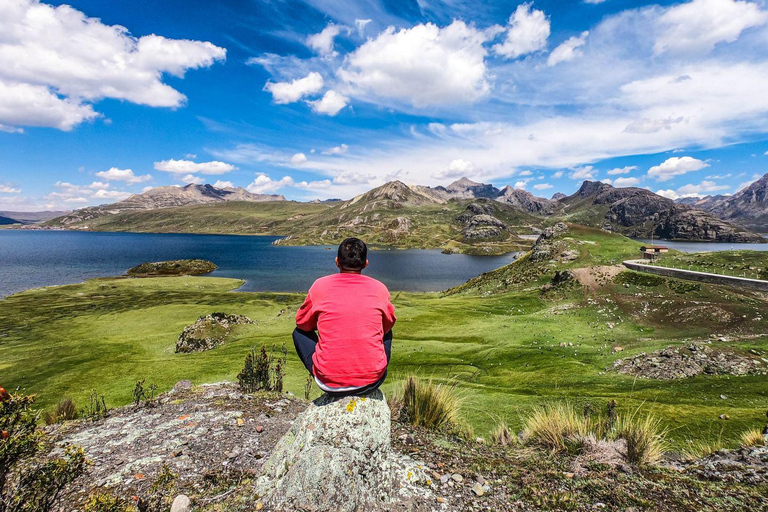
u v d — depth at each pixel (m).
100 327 54.94
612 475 4.95
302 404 9.14
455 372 29.64
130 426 7.32
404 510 3.61
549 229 94.38
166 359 37.50
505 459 5.45
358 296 3.76
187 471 5.36
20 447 3.65
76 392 28.91
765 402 17.62
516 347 35.75
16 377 33.91
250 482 4.22
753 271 49.44
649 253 68.81
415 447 5.48
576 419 7.02
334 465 3.60
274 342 41.31
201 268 138.38
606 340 35.47
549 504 4.02
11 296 81.19
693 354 25.00
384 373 3.89
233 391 9.99
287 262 174.38
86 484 4.93
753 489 4.46
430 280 128.50
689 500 4.23
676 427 14.75
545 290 61.28
